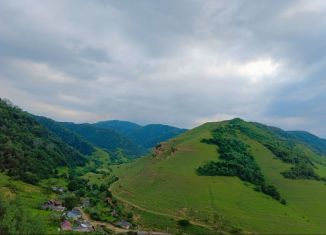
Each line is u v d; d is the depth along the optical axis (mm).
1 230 166000
